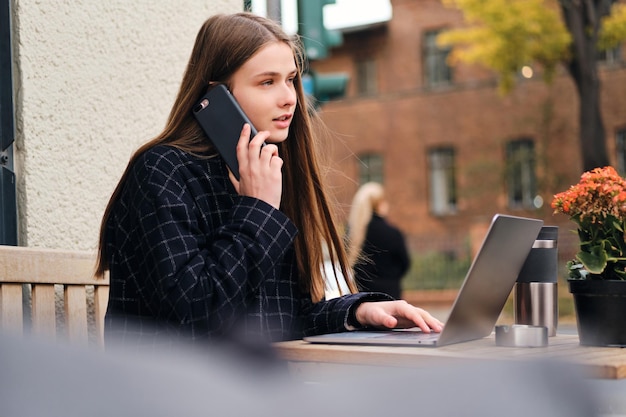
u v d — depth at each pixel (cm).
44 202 249
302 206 217
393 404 38
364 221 793
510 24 2050
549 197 2548
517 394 39
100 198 268
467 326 167
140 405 35
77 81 262
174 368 37
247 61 198
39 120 249
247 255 178
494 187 2700
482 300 167
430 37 2870
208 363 40
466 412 37
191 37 307
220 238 180
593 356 139
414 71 2886
